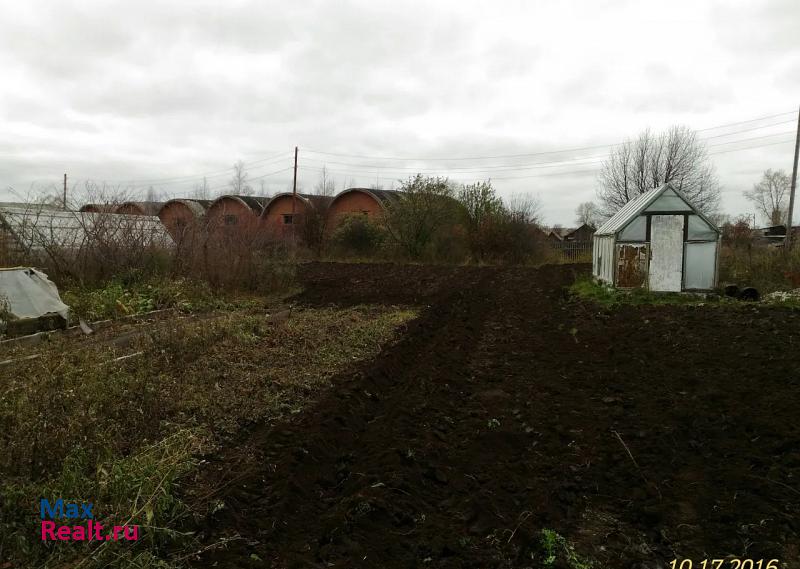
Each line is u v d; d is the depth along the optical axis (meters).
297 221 36.09
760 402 6.94
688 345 10.17
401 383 8.09
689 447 5.79
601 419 6.70
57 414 5.02
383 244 33.69
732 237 33.62
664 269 16.80
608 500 4.85
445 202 32.97
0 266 13.16
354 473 5.01
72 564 3.37
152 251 16.23
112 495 3.90
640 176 41.12
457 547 4.00
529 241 34.00
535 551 4.03
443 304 16.64
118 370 6.85
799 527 4.19
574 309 15.38
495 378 8.59
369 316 13.52
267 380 7.33
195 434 5.41
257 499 4.43
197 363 7.79
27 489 3.86
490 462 5.52
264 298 17.75
